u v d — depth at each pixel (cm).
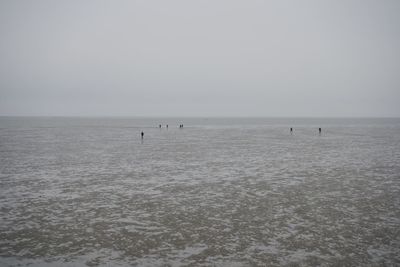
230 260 1369
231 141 6894
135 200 2258
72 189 2573
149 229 1709
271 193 2438
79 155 4544
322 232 1662
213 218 1877
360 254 1420
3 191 2503
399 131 10950
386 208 2058
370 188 2589
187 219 1862
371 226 1745
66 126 13838
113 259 1380
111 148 5444
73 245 1514
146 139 7362
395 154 4675
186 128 12875
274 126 15450
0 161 3978
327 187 2625
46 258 1387
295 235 1627
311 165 3703
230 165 3716
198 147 5644
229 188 2598
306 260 1366
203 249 1473
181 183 2789
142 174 3192
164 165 3725
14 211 2006
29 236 1617
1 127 12606
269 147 5653
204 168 3525
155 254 1426
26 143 6200
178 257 1398
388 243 1530
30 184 2750
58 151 4981
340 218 1870
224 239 1581
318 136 8450
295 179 2938
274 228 1719
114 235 1631
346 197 2319
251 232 1666
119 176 3095
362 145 6003
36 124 16050
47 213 1970
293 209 2041
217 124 17975
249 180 2900
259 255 1412
